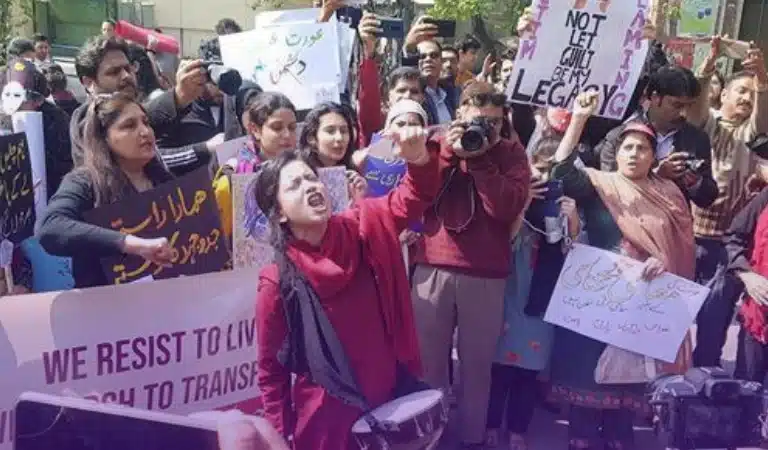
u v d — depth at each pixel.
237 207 3.44
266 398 2.72
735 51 5.29
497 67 7.32
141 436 1.59
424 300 3.87
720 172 4.91
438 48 5.94
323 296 2.62
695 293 3.83
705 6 12.12
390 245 2.71
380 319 2.70
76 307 3.01
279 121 3.83
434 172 2.73
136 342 3.14
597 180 3.97
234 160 3.97
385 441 2.47
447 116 5.96
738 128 5.07
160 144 4.38
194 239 3.21
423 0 14.12
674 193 3.98
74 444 1.64
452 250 3.80
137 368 3.16
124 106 3.03
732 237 4.16
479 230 3.77
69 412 1.64
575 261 3.90
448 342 3.93
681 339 3.85
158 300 3.17
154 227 3.09
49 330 2.97
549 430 4.54
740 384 2.96
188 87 4.38
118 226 3.00
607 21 3.87
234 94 4.78
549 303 3.92
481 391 3.96
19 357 2.92
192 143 4.59
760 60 5.08
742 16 13.46
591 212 4.00
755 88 5.04
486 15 13.77
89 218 2.94
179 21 21.12
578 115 3.82
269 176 2.67
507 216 3.64
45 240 2.91
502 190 3.55
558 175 3.88
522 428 4.21
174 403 3.27
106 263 3.07
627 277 3.86
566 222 3.88
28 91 4.25
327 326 2.61
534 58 3.88
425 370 3.91
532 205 3.93
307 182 2.61
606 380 3.88
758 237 3.99
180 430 1.56
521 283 4.04
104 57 4.07
